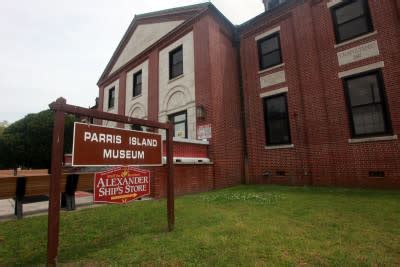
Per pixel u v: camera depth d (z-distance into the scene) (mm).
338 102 9750
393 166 8250
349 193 7559
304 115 10664
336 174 9484
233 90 12727
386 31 8906
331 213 5035
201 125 11297
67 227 4430
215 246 3387
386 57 8797
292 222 4496
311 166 10211
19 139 21953
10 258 3230
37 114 23578
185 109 12539
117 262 2986
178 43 13711
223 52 12609
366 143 8906
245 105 12828
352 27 9891
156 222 4688
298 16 11391
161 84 14414
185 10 13266
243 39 13469
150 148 4211
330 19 10391
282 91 11516
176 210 5676
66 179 5961
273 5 14078
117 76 19281
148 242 3613
